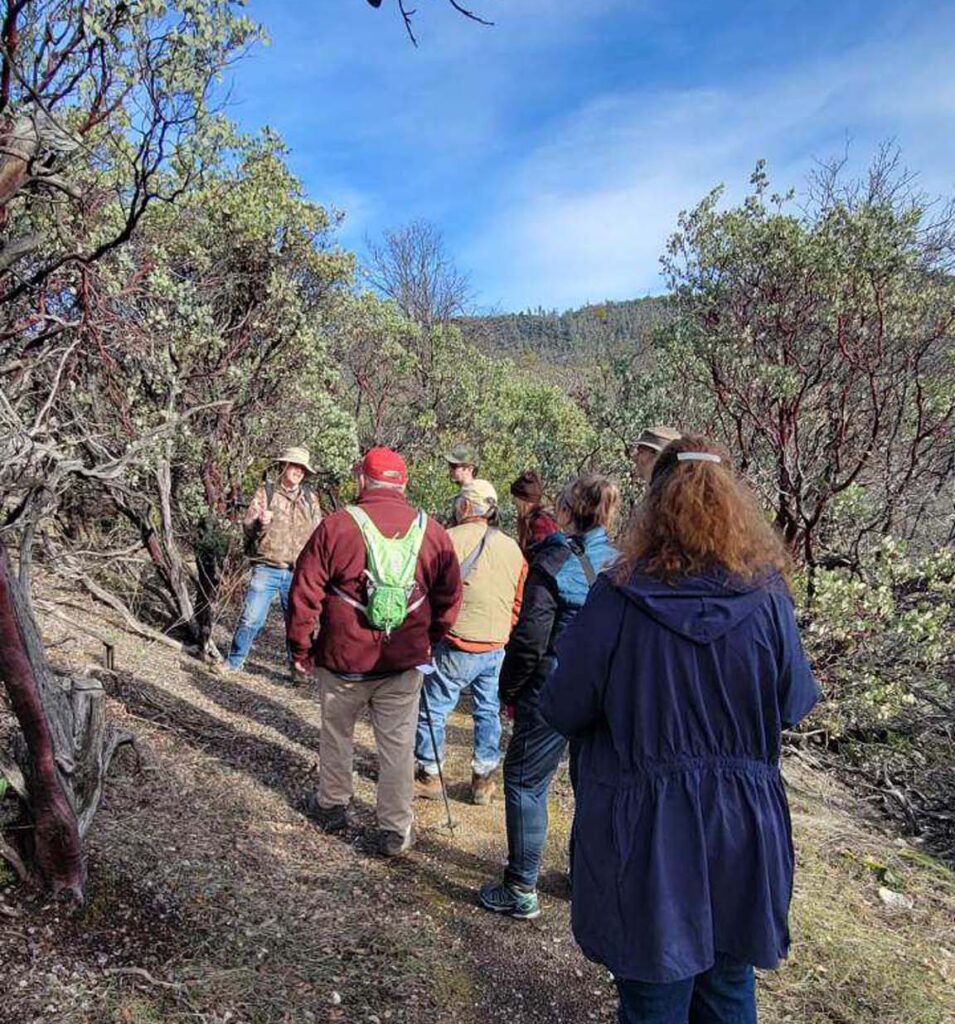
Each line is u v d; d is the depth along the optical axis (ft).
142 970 8.27
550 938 10.61
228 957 8.91
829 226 22.49
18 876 8.91
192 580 23.65
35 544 18.97
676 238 24.89
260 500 20.56
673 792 6.23
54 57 10.34
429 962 9.64
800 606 20.29
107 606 22.36
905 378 22.61
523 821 10.74
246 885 10.43
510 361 55.47
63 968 8.08
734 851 6.15
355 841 12.55
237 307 23.21
